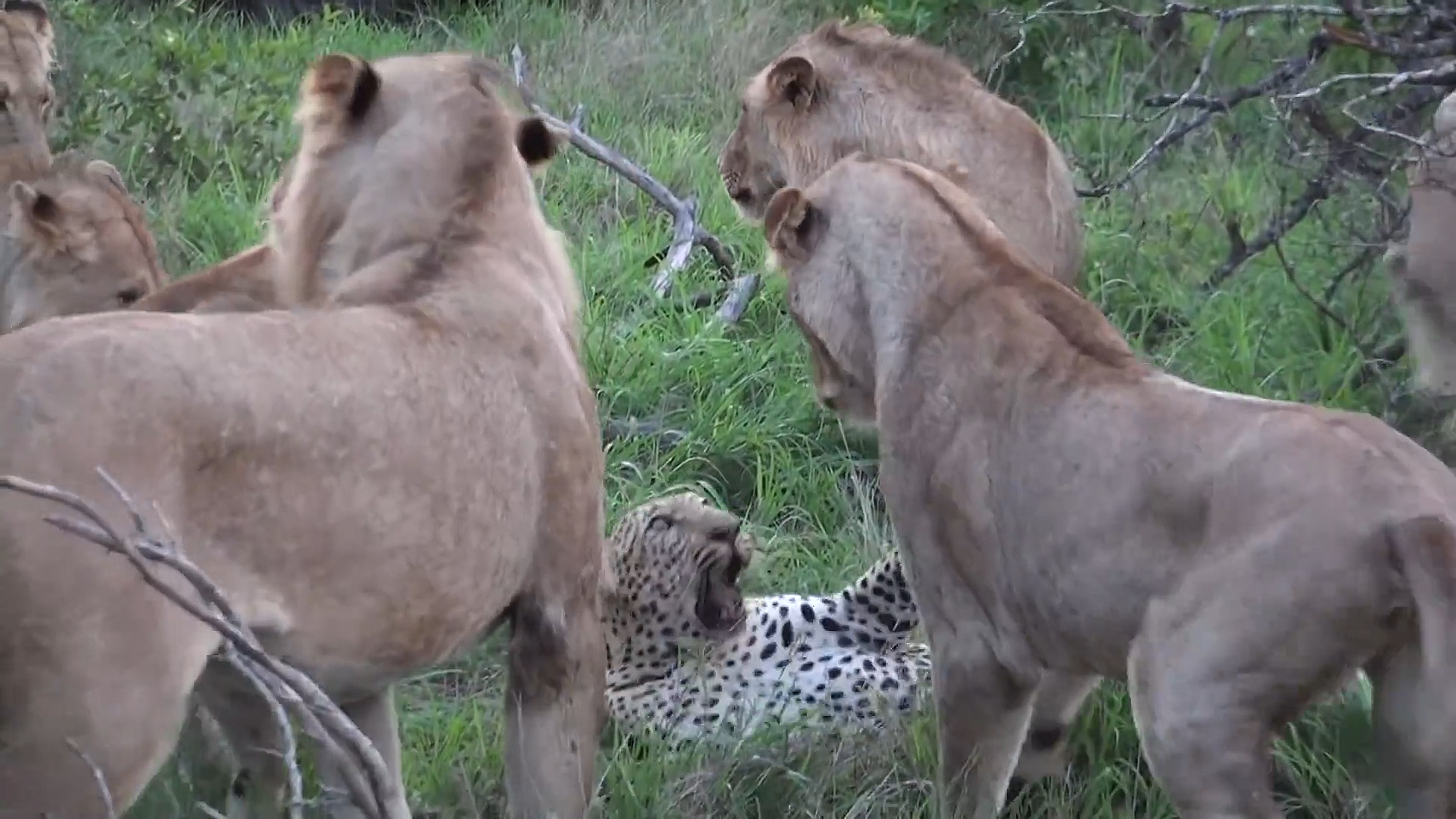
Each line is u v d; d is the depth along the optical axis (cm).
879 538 1105
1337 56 1588
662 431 1223
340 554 650
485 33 2052
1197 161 1602
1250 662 673
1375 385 1181
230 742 766
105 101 1590
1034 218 1106
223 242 1423
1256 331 1281
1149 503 714
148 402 600
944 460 809
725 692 980
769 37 1945
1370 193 1252
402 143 791
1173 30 1736
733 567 1005
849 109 1161
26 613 567
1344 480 666
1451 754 651
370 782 611
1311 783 858
